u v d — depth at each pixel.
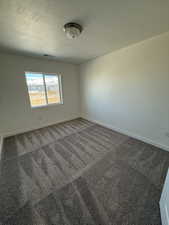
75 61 3.58
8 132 2.85
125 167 1.69
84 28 1.62
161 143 2.17
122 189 1.32
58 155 2.04
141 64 2.23
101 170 1.65
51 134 2.98
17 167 1.74
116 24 1.54
